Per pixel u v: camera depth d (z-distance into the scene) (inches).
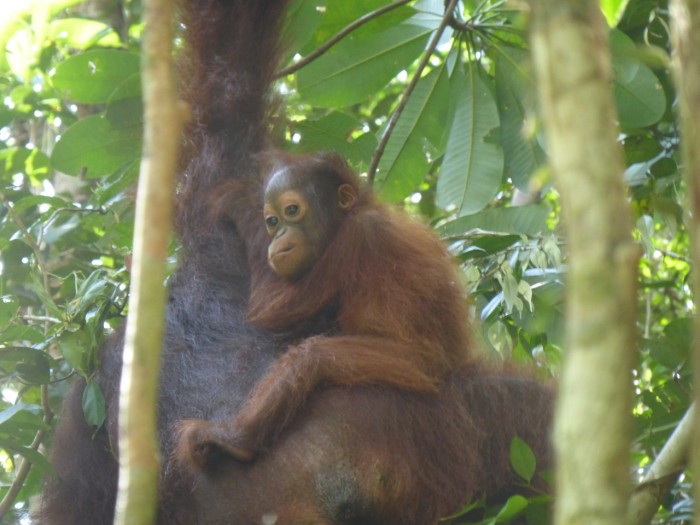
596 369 141.7
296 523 308.0
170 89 176.2
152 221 170.9
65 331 366.3
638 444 413.1
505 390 352.8
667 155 478.3
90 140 439.5
